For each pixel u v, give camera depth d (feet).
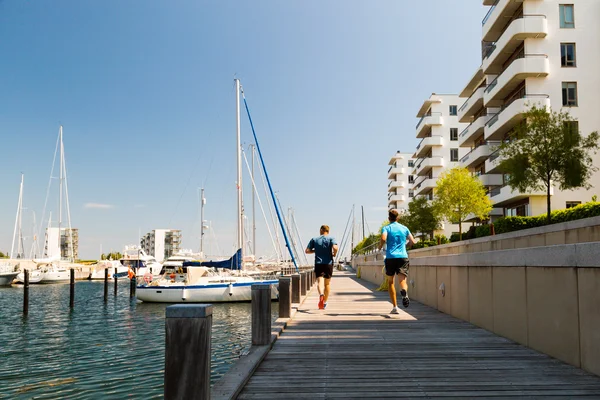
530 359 19.35
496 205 128.36
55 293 174.81
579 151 78.89
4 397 34.04
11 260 250.98
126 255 309.22
